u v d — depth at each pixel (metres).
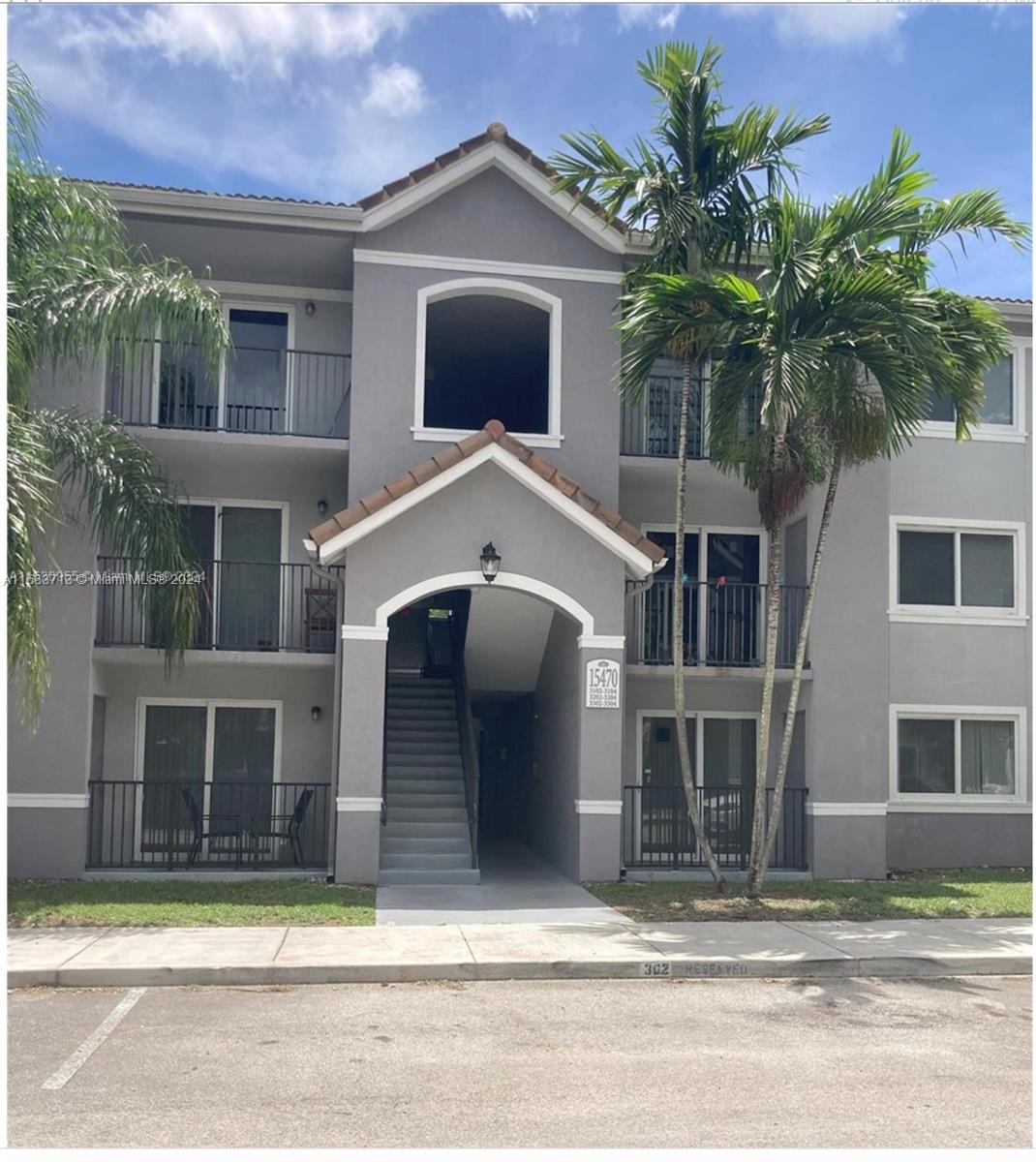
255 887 13.62
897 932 11.84
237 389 16.62
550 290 15.70
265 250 15.70
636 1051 7.92
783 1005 9.33
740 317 12.64
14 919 11.52
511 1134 6.25
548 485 14.28
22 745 14.10
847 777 15.75
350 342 16.95
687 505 17.50
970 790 17.36
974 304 13.10
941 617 17.38
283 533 16.66
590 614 14.56
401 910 12.52
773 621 13.62
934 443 17.58
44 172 12.02
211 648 15.14
